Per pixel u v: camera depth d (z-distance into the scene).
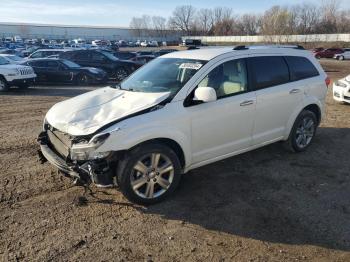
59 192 4.70
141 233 3.81
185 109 4.46
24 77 14.46
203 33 122.12
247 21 106.31
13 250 3.50
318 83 6.28
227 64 5.00
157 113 4.25
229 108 4.89
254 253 3.51
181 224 4.00
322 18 84.94
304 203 4.46
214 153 4.91
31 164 5.67
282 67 5.75
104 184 4.08
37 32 114.31
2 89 14.21
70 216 4.12
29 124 8.42
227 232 3.85
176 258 3.42
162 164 4.38
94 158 3.93
